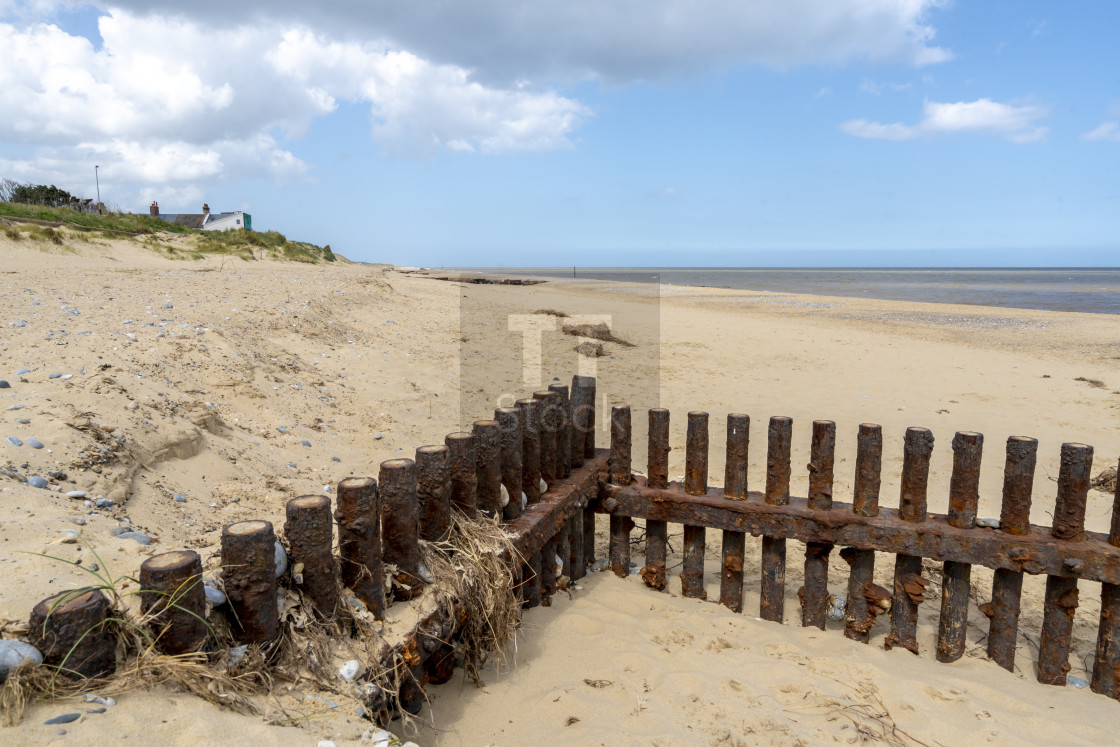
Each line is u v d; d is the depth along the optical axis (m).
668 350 14.78
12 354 6.34
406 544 3.40
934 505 6.62
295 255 30.98
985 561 4.16
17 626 2.35
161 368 7.10
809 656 4.20
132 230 27.30
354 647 2.98
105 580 2.79
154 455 5.09
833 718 3.54
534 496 4.57
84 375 6.00
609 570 5.40
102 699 2.22
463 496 3.89
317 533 2.91
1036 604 5.14
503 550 3.84
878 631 4.74
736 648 4.25
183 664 2.39
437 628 3.37
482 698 3.50
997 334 19.03
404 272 46.31
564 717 3.36
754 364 13.48
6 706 2.04
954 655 4.37
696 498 4.83
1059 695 4.07
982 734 3.55
